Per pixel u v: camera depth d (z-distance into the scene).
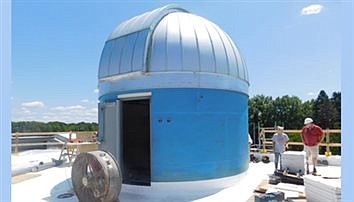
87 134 18.27
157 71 8.91
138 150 11.92
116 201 7.33
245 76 10.96
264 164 14.68
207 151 9.09
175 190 8.71
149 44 9.11
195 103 9.02
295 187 8.94
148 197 8.32
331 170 11.39
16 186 10.05
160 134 8.86
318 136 10.41
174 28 9.33
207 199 8.00
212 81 9.27
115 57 9.63
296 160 10.40
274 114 50.91
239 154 10.12
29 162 14.14
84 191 7.48
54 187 9.87
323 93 49.19
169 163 8.78
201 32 9.59
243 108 10.74
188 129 8.91
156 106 8.93
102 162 7.07
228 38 10.59
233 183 9.62
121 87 9.60
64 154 15.96
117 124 9.66
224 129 9.50
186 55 9.00
